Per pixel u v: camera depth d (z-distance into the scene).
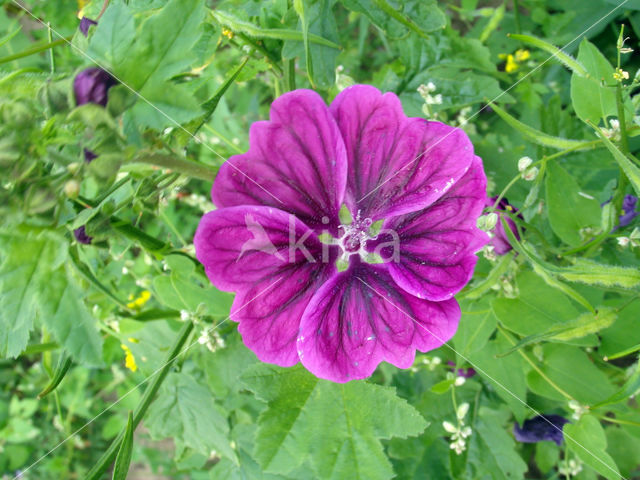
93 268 0.14
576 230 0.13
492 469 0.16
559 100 0.19
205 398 0.15
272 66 0.14
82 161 0.08
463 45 0.16
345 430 0.12
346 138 0.10
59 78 0.08
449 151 0.10
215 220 0.09
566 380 0.13
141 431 0.27
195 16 0.09
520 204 0.15
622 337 0.13
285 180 0.10
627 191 0.15
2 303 0.09
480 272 0.14
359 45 0.23
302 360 0.10
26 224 0.08
